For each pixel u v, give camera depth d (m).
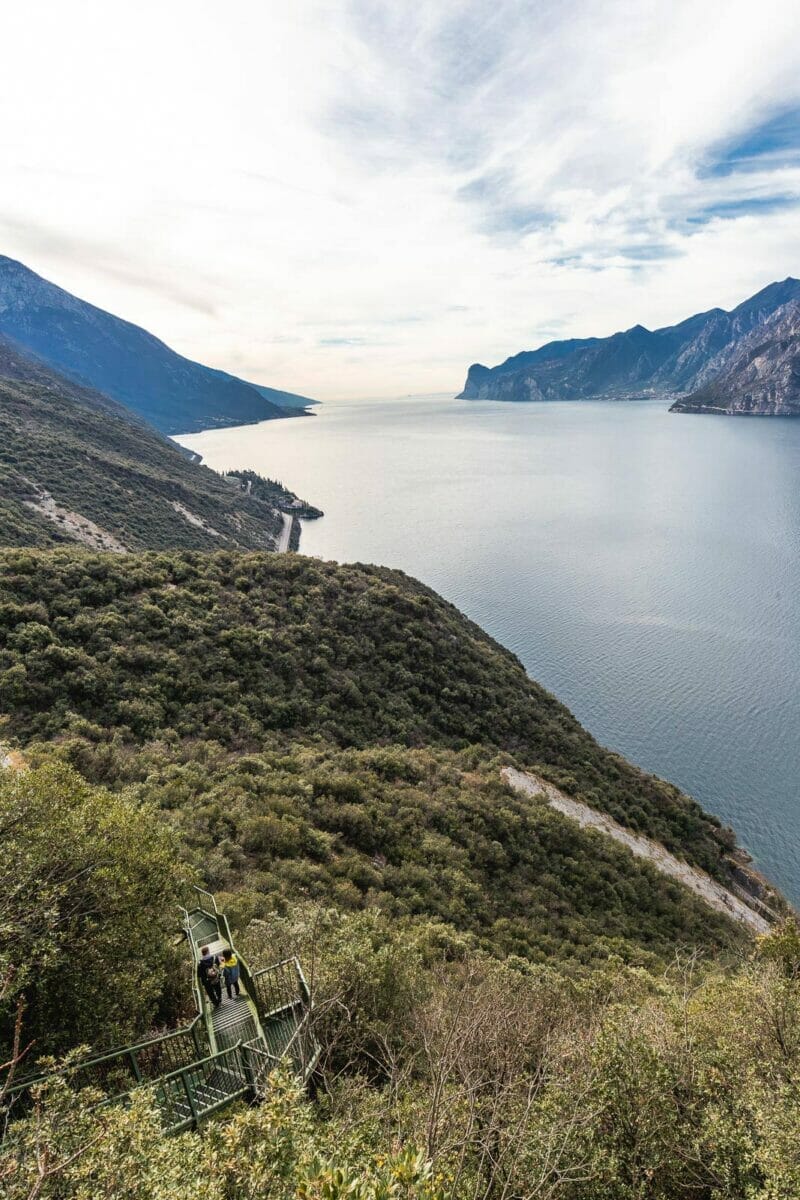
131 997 11.23
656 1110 9.59
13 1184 6.14
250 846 27.53
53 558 54.94
